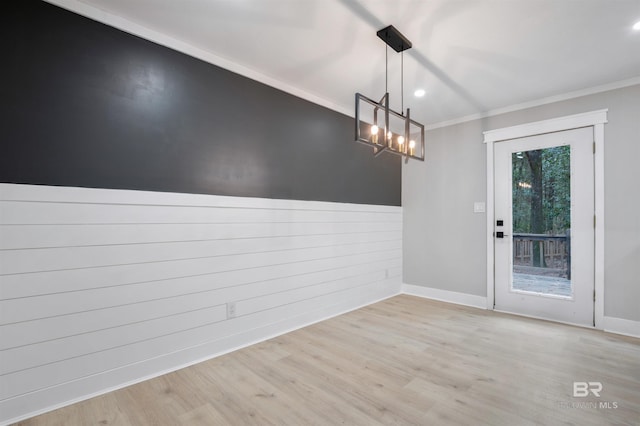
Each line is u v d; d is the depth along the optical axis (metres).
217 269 2.43
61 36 1.80
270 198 2.83
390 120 4.05
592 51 2.36
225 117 2.53
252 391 1.89
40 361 1.68
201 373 2.12
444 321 3.21
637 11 1.88
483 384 1.97
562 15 1.93
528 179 3.43
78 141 1.84
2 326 1.58
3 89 1.63
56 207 1.75
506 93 3.19
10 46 1.65
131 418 1.63
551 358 2.34
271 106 2.87
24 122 1.68
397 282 4.40
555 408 1.72
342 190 3.58
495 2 1.82
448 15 1.95
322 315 3.26
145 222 2.07
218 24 2.08
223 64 2.52
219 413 1.68
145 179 2.09
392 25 2.06
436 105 3.53
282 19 2.02
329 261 3.38
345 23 2.05
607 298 2.92
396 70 2.71
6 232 1.61
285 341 2.68
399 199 4.48
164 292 2.15
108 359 1.90
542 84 2.96
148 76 2.12
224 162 2.51
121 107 2.00
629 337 2.75
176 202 2.22
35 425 1.57
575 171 3.11
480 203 3.76
